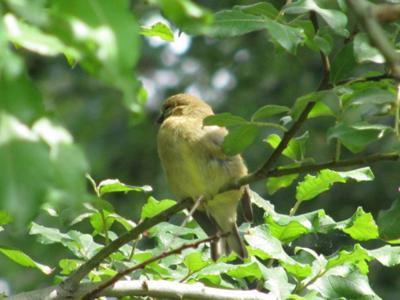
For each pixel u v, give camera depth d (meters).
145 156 22.83
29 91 3.62
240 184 7.35
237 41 23.59
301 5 6.28
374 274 18.12
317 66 22.30
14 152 3.57
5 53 3.56
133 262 8.30
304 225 8.48
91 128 23.14
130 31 3.68
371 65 18.56
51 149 3.65
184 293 7.52
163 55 24.16
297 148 7.85
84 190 3.67
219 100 22.91
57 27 3.67
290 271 8.01
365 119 6.36
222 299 7.62
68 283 7.36
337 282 8.07
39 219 17.81
